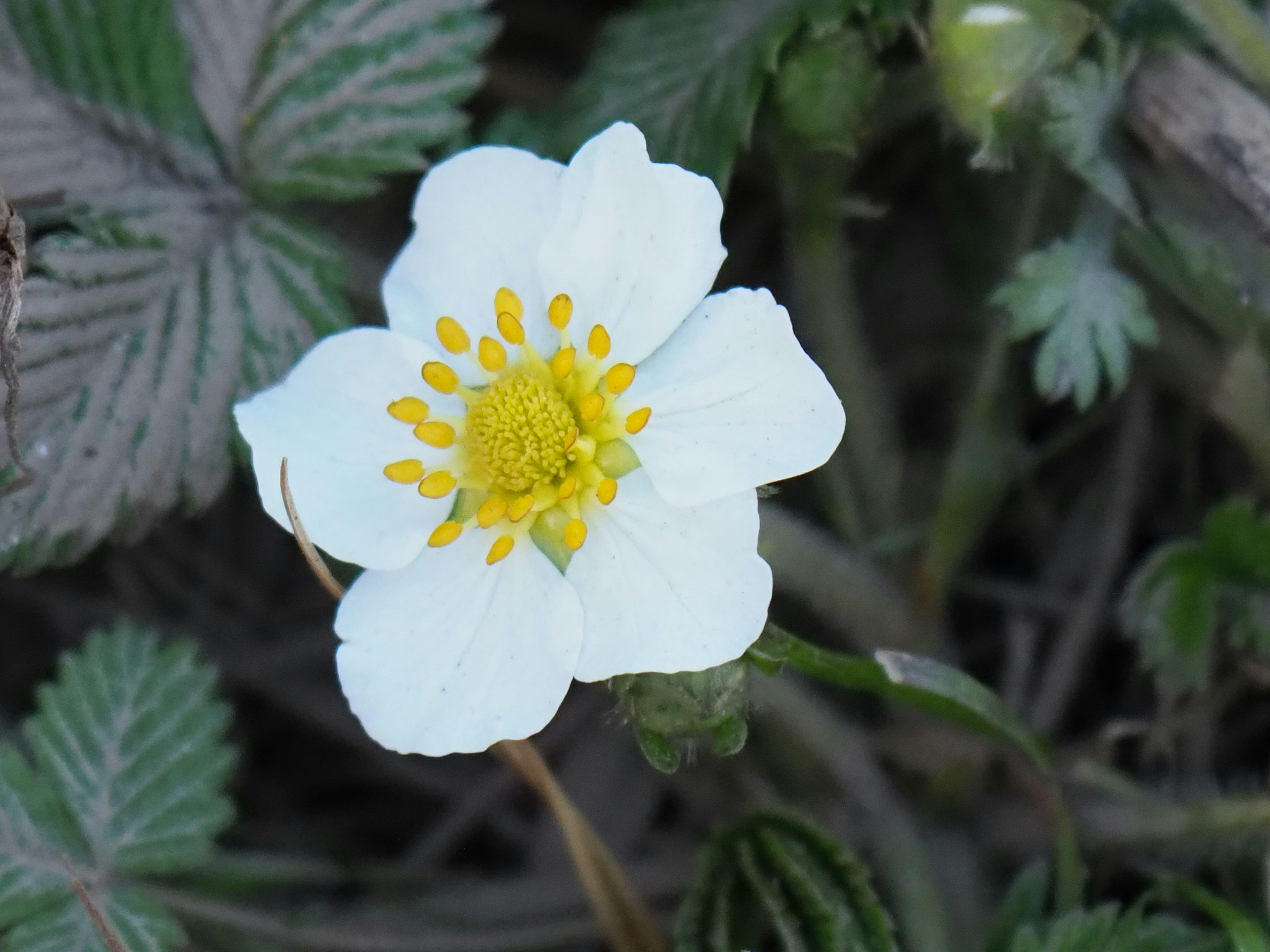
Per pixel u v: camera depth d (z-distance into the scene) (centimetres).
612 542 10
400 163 11
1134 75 11
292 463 11
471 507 11
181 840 11
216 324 11
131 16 11
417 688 10
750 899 11
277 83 11
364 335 11
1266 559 11
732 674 10
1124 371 11
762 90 11
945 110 11
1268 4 11
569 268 11
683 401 10
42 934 11
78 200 11
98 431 11
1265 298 11
